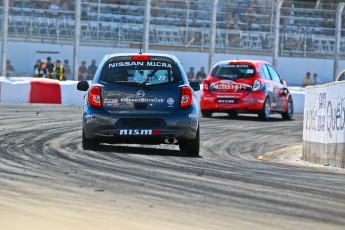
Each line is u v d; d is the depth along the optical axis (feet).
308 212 50.03
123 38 263.08
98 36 260.42
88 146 100.73
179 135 98.84
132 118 98.63
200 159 95.25
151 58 101.76
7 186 59.47
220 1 270.87
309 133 111.45
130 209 49.73
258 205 52.90
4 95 217.15
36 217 45.24
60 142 109.60
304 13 280.31
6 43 226.17
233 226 43.86
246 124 170.60
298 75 280.92
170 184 63.72
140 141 99.76
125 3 264.31
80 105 214.07
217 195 57.62
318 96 106.83
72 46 258.16
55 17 256.52
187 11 269.23
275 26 253.24
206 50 269.44
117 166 78.28
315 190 63.00
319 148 105.40
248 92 186.09
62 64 257.75
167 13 268.00
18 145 101.35
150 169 76.13
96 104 99.40
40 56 255.70
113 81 99.76
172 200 54.39
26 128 132.36
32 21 253.85
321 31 282.36
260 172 78.64
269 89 190.19
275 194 59.26
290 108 201.57
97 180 65.21
